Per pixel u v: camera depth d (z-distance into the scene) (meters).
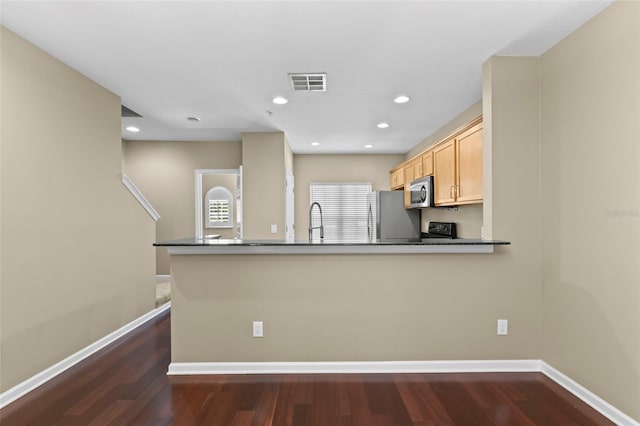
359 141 4.90
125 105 3.29
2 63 1.97
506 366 2.33
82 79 2.59
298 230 5.89
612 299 1.78
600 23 1.82
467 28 1.97
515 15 1.84
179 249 2.34
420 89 2.89
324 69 2.49
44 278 2.25
